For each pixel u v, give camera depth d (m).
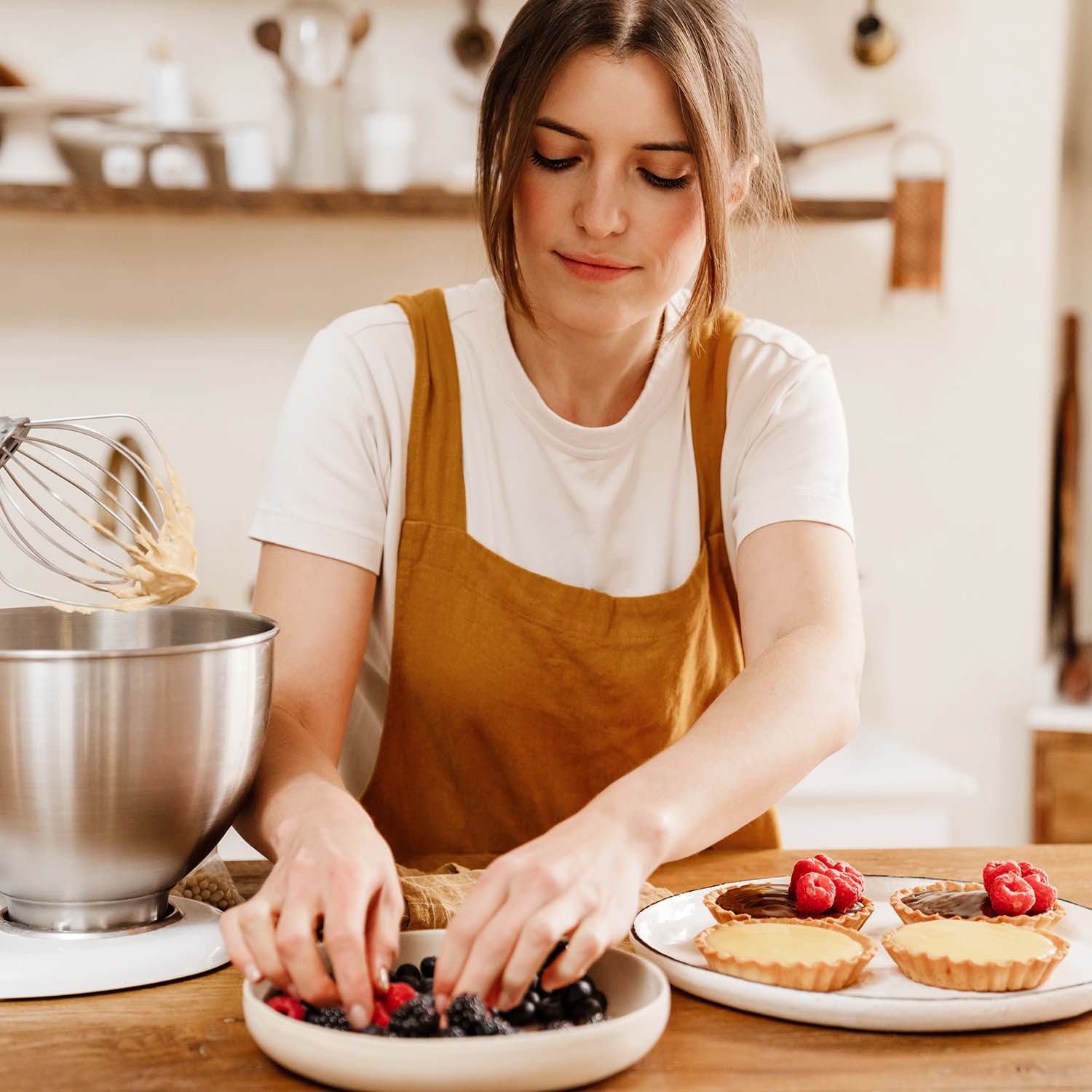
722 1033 0.77
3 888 0.87
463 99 2.67
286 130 2.62
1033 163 2.76
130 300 2.66
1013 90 2.75
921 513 2.80
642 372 1.24
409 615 1.22
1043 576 2.83
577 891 0.73
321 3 2.49
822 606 1.10
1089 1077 0.71
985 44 2.74
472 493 1.22
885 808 2.28
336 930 0.72
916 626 2.81
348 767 1.34
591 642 1.21
